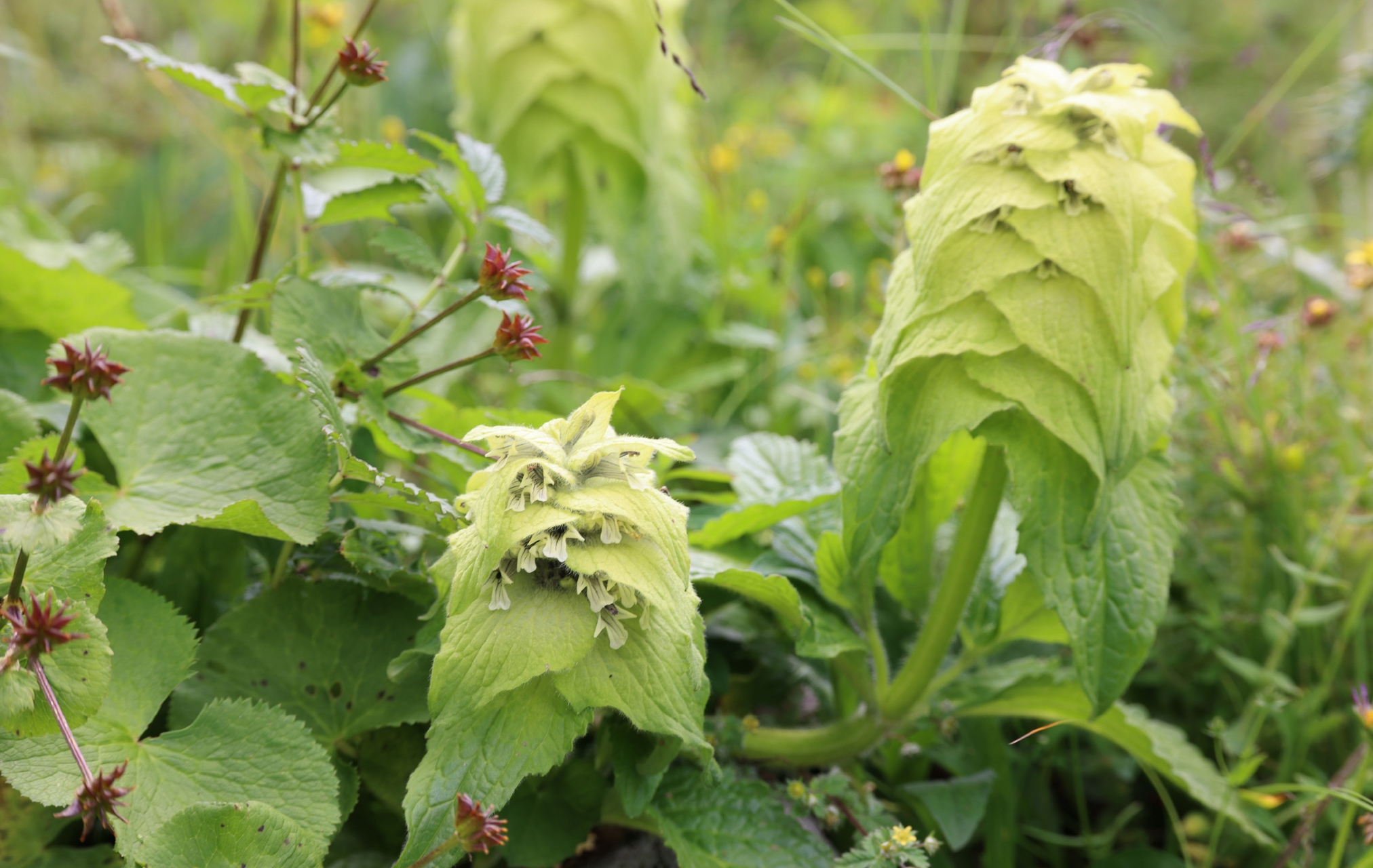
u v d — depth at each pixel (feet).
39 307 2.14
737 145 3.31
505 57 2.53
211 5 4.19
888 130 4.10
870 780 2.13
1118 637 1.80
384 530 1.88
